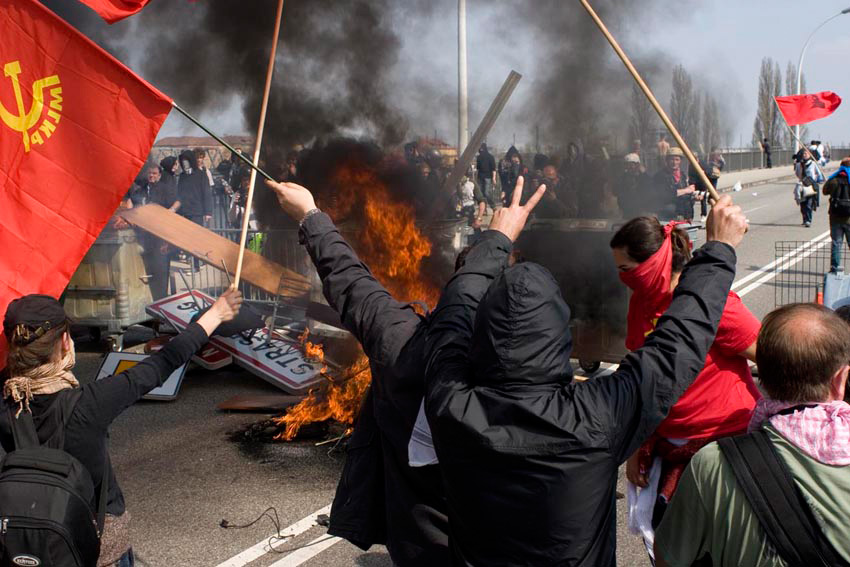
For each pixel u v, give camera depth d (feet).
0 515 7.52
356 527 8.13
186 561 13.69
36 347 8.11
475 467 6.38
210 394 23.70
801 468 6.01
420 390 7.28
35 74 10.35
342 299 7.98
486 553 6.55
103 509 8.49
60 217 10.47
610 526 6.59
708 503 6.29
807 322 6.40
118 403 8.36
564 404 6.27
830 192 38.29
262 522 15.16
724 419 9.68
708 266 7.23
